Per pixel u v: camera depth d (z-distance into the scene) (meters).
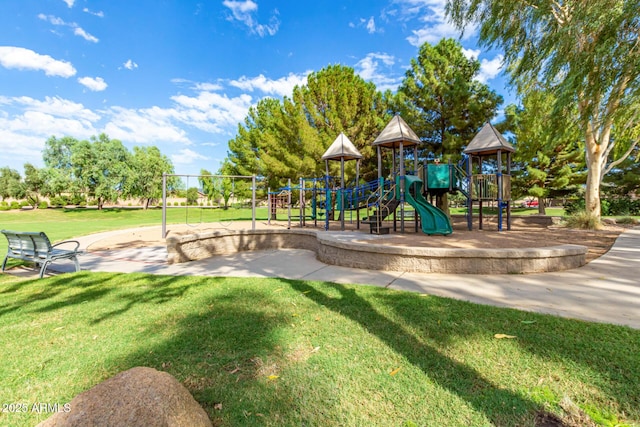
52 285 4.80
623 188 24.41
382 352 2.45
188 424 1.52
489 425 1.67
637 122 11.32
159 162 45.72
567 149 19.66
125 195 44.06
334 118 16.58
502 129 15.93
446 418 1.72
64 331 3.01
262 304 3.70
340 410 1.82
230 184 25.86
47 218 32.38
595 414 1.71
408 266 5.39
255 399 1.93
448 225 8.26
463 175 10.39
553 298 3.70
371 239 7.11
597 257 6.19
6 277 5.48
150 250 8.70
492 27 10.68
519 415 1.73
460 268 5.12
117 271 5.89
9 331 3.02
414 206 8.70
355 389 2.01
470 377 2.09
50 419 1.46
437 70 16.41
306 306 3.59
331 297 3.92
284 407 1.86
